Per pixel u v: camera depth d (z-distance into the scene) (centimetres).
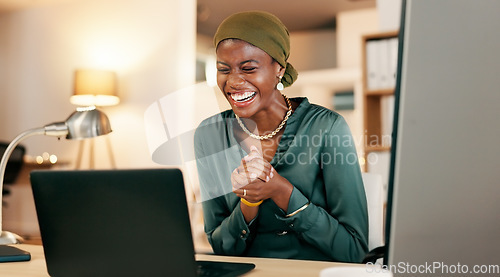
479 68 57
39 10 572
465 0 57
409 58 59
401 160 61
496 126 57
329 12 599
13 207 554
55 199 83
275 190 138
